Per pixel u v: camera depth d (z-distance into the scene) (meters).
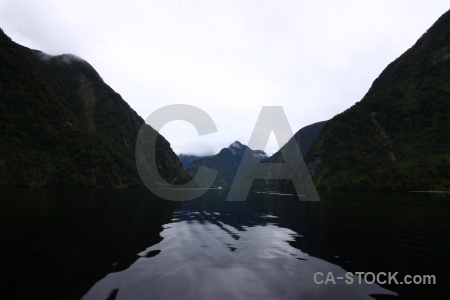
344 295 6.84
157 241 12.62
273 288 7.23
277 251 11.03
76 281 7.50
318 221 20.00
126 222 18.27
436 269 8.79
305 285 7.46
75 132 128.88
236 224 18.52
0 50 132.62
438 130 151.38
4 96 113.69
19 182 78.06
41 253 10.15
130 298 6.50
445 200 43.62
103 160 120.44
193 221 19.83
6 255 9.82
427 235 14.42
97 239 12.62
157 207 30.44
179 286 7.27
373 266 9.10
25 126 107.06
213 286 7.31
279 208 30.81
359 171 129.75
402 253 10.75
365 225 17.94
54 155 104.88
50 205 27.88
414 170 100.88
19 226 15.71
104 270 8.43
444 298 6.68
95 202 33.53
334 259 9.91
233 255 10.38
